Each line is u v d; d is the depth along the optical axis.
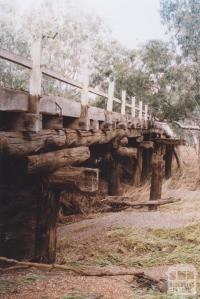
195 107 24.94
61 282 5.77
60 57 27.38
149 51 26.19
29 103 5.20
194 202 13.45
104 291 5.51
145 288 5.82
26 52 22.14
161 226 9.79
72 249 8.24
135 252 8.05
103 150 12.09
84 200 13.40
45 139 5.64
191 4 23.16
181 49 23.58
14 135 4.94
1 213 8.53
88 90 7.66
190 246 8.17
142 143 16.03
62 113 6.24
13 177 6.07
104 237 9.04
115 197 12.52
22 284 5.57
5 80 19.38
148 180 18.53
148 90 26.78
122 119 11.67
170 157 20.08
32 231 8.55
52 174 6.27
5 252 7.96
